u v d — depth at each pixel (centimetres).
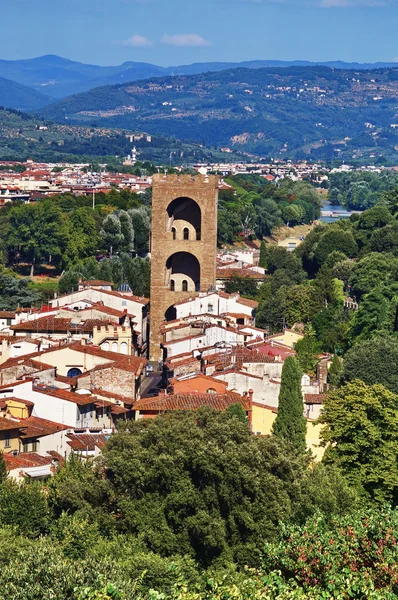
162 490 16588
